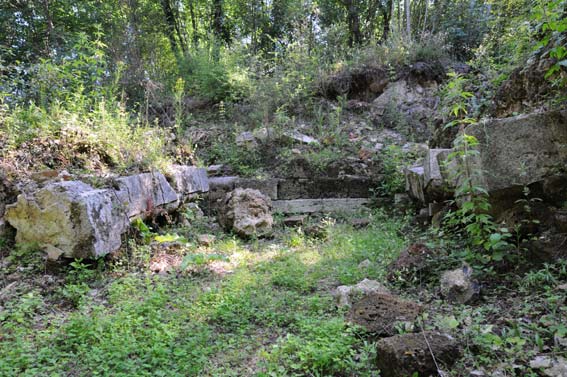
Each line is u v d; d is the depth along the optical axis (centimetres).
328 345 244
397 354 214
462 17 1135
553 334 235
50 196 382
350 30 1322
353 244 472
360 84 968
